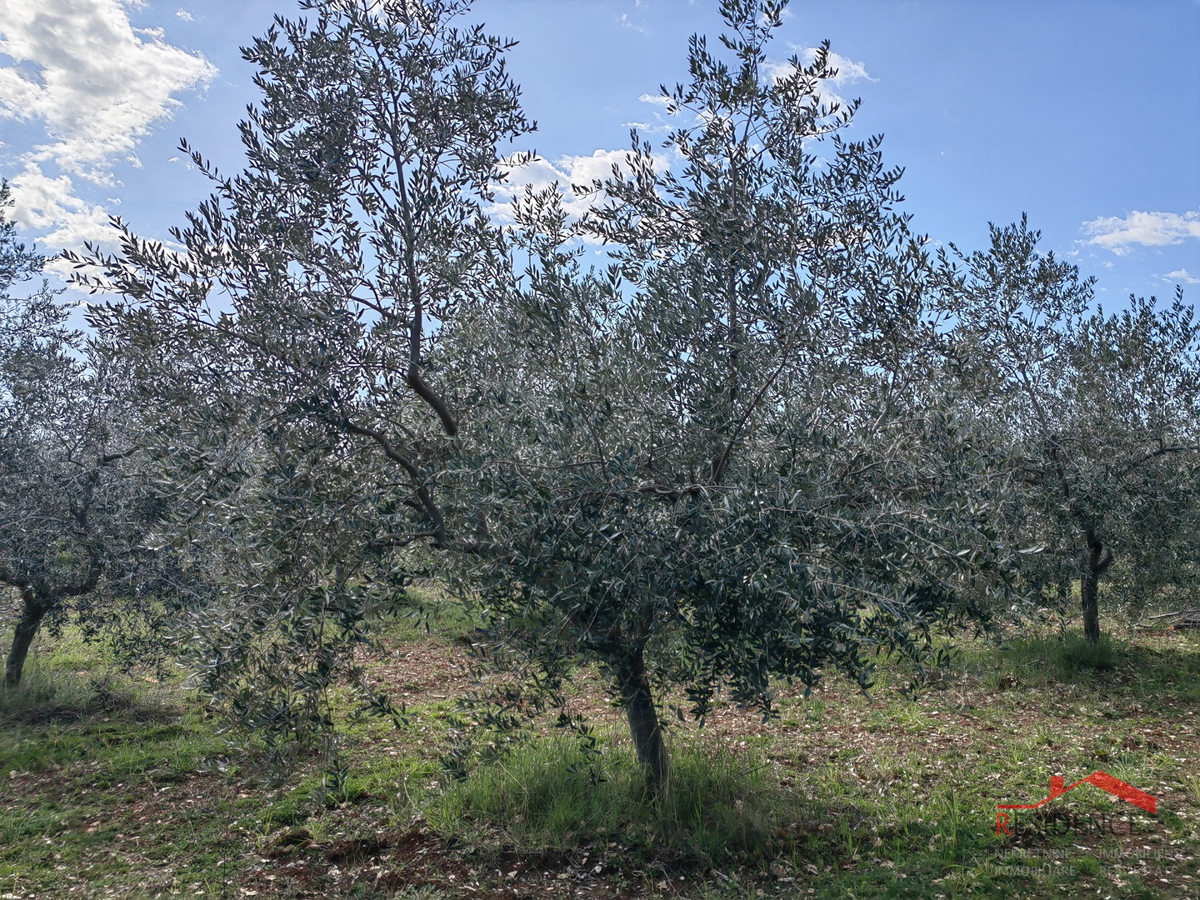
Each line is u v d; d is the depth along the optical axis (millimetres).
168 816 5797
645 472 4418
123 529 7684
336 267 4629
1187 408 8609
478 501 3930
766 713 4035
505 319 4770
